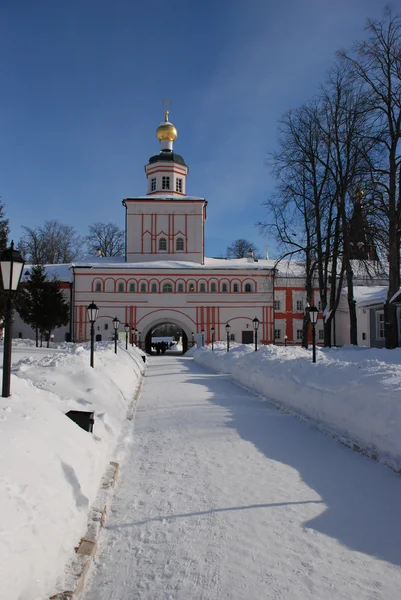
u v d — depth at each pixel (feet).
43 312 130.72
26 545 10.41
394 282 78.07
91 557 12.73
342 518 15.81
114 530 15.25
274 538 14.42
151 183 191.42
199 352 114.42
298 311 179.01
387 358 61.00
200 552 13.65
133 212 179.11
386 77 79.46
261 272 173.99
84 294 168.66
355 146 80.18
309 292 99.09
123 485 19.57
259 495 18.07
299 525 15.31
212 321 171.94
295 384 36.24
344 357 65.62
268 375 44.29
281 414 34.55
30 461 12.94
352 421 25.59
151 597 11.49
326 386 30.66
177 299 171.42
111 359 55.93
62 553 11.94
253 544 14.06
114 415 31.09
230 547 13.91
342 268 94.63
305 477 20.06
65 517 12.85
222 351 92.99
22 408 16.40
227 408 37.76
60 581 11.25
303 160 94.73
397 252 78.13
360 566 12.71
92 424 21.71
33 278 134.00
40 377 33.42
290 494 18.11
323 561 12.98
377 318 120.98
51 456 14.29
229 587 11.80
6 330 17.87
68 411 22.06
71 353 52.13
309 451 24.13
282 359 46.85
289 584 11.87
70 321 170.40
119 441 26.27
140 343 169.17
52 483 13.14
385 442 22.04
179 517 16.20
